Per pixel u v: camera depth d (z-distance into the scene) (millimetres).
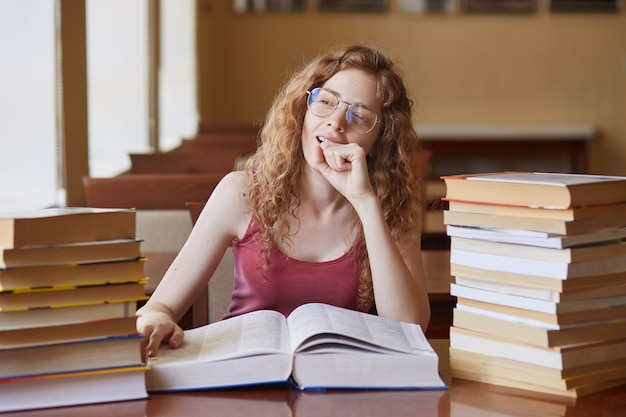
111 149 6199
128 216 1473
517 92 10258
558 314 1502
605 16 10195
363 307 2072
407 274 1933
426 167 5000
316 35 10148
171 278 2033
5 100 3943
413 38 10188
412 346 1583
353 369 1520
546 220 1505
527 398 1491
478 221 1588
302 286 2045
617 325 1562
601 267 1533
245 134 7105
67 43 4125
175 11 8203
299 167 2051
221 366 1504
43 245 1396
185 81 8367
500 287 1569
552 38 10211
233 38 10156
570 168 10125
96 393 1435
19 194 3994
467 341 1604
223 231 2086
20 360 1390
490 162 10109
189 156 4410
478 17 10180
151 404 1433
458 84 10250
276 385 1540
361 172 1908
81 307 1412
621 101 10242
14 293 1372
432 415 1401
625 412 1426
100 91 5980
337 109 1957
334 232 2066
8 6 3904
